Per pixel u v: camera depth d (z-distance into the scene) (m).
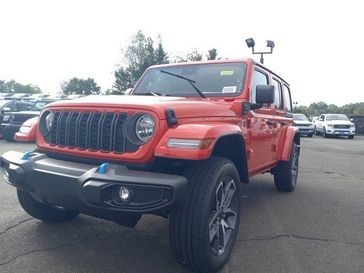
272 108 5.44
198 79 4.70
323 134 26.36
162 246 3.80
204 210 2.96
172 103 3.23
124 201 2.81
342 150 15.49
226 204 3.43
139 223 4.50
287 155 5.95
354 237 4.24
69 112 3.42
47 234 4.01
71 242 3.82
